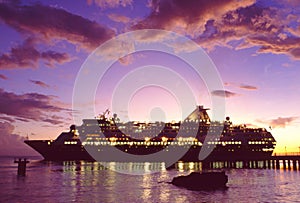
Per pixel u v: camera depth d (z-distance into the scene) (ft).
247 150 440.04
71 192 171.12
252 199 150.20
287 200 147.74
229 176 257.75
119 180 226.17
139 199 150.71
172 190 176.86
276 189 181.68
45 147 437.99
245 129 458.09
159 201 145.89
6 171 321.11
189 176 194.29
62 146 433.89
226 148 441.68
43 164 400.88
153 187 189.26
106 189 181.88
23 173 260.62
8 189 181.78
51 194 164.35
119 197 155.74
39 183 209.77
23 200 147.64
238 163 421.59
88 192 171.22
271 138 450.30
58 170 310.45
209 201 146.00
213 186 187.73
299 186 194.90
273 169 341.00
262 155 439.22
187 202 143.54
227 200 147.95
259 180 227.40
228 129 458.50
